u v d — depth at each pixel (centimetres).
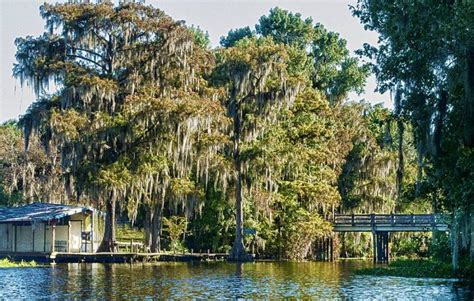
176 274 3719
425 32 2445
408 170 6112
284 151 5762
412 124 2783
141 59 5528
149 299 2461
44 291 2720
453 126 2720
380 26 2700
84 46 5538
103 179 4991
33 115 5384
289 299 2461
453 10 2366
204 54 5819
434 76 2600
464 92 2564
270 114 5681
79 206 5284
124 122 5131
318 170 6334
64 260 4928
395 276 3506
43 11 5534
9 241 5212
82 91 5241
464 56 2433
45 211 5116
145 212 5634
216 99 5588
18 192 6975
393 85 2739
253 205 6034
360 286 2941
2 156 7156
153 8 5638
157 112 5031
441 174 2786
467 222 2853
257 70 5566
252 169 5644
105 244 5250
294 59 7688
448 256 4044
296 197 6138
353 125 7162
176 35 5503
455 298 2431
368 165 6838
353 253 6912
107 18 5447
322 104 6334
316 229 5900
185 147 5097
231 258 5644
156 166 5209
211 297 2530
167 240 6131
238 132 5712
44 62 5459
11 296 2542
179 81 5588
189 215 5516
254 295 2603
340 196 6359
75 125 5134
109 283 3094
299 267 4584
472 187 2570
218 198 6012
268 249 6172
